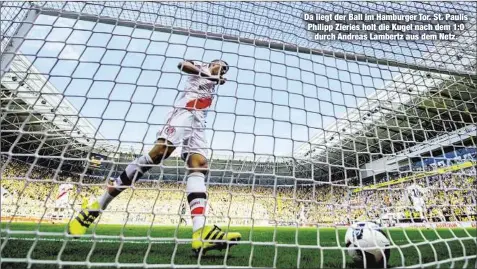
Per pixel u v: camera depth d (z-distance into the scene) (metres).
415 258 2.46
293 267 2.08
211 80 2.67
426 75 3.45
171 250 2.84
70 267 1.84
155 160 2.49
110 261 2.12
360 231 2.28
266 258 2.45
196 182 2.38
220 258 2.34
